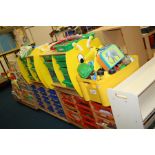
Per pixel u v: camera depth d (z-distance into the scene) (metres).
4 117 3.40
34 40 5.00
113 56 1.75
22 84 3.30
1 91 4.81
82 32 3.44
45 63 2.33
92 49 1.85
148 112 1.52
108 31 2.56
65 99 2.34
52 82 2.42
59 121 2.69
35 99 3.14
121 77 1.71
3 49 4.74
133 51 2.57
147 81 1.48
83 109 2.14
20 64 2.90
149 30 3.11
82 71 1.76
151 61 1.81
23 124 2.96
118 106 1.55
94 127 2.12
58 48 1.97
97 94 1.73
